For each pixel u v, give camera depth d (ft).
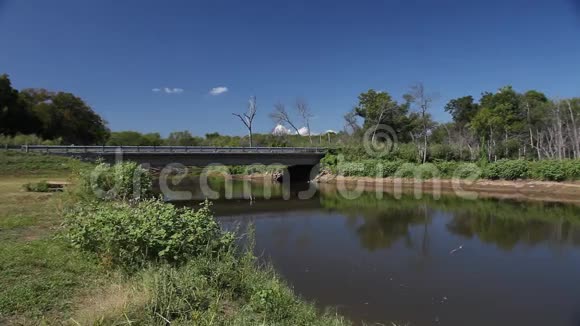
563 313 33.40
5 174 93.15
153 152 130.11
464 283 40.88
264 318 23.21
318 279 41.16
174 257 27.81
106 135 265.54
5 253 28.43
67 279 24.91
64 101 214.07
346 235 64.54
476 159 164.14
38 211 46.09
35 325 19.25
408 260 49.01
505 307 34.60
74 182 60.39
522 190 120.67
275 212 91.25
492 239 61.57
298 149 171.63
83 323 19.26
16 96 177.78
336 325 26.14
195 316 21.02
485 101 244.01
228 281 27.04
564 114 173.37
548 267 46.52
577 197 106.73
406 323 31.27
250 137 229.04
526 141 183.42
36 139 151.53
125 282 24.76
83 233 29.12
